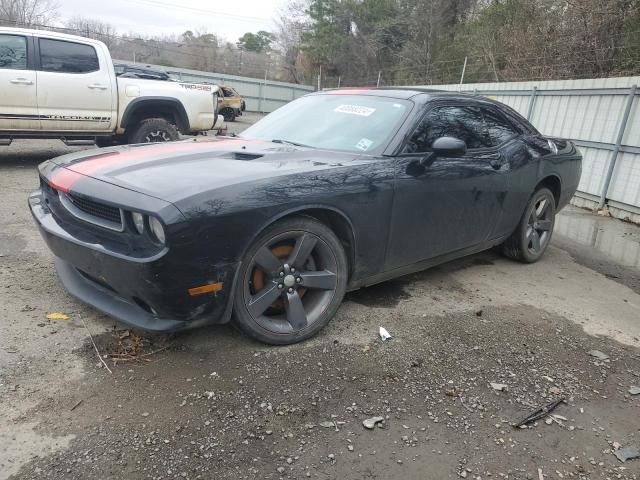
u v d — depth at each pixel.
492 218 4.27
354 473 2.08
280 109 4.52
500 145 4.37
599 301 4.23
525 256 4.98
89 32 44.34
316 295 3.15
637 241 6.65
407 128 3.54
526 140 4.68
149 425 2.25
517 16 20.08
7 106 7.32
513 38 18.97
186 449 2.13
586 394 2.79
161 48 50.94
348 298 3.80
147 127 8.55
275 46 53.62
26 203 5.86
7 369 2.55
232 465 2.07
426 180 3.49
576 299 4.23
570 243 6.24
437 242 3.78
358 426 2.37
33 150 10.17
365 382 2.71
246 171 2.84
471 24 26.64
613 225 7.61
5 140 7.81
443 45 30.03
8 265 3.89
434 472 2.12
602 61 14.81
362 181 3.12
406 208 3.40
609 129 8.50
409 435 2.33
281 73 52.50
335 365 2.84
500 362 3.04
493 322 3.59
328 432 2.31
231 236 2.55
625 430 2.51
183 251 2.41
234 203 2.56
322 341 3.10
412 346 3.13
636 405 2.73
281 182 2.78
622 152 8.21
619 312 4.02
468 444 2.31
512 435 2.40
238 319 2.79
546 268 5.03
